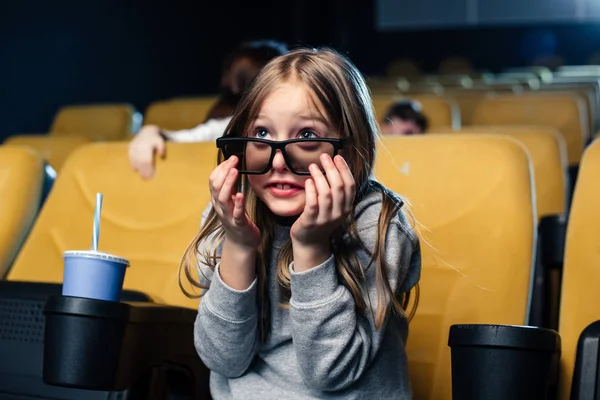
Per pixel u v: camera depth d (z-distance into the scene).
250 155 1.37
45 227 2.14
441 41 13.12
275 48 2.68
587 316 1.65
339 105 1.38
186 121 4.86
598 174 1.72
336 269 1.39
